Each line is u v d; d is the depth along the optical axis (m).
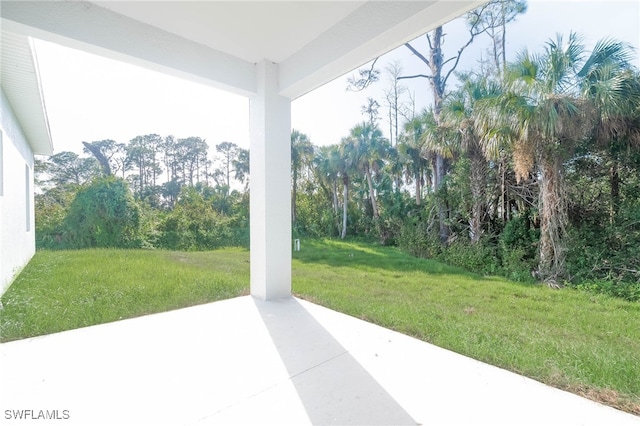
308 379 1.67
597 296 2.40
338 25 2.48
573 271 2.56
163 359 1.89
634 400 1.50
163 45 2.58
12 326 2.75
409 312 2.99
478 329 2.51
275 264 3.32
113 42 2.30
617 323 2.27
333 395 1.51
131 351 2.01
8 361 1.86
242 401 1.44
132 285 4.16
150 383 1.60
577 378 1.72
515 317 2.73
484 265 3.22
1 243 3.54
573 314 2.48
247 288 4.05
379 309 3.09
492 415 1.35
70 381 1.62
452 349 2.16
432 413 1.36
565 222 2.61
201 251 6.26
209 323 2.57
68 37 2.11
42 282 4.19
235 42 2.81
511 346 2.17
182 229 6.34
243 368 1.79
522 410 1.40
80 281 4.28
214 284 4.22
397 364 1.87
